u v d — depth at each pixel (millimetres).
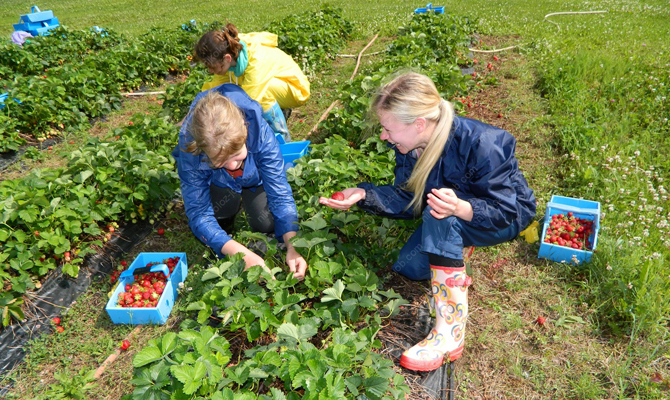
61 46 9195
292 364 1970
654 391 2305
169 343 2078
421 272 2924
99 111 6664
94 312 3170
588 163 4277
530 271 3201
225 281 2531
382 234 3164
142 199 3789
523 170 4551
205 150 2289
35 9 11477
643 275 2758
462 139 2244
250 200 3371
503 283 3127
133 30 15031
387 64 6449
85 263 3580
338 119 5137
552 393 2395
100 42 10500
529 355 2609
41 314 3174
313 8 16719
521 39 10070
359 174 4188
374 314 2777
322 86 7324
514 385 2447
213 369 1941
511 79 7250
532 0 16672
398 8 15547
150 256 3383
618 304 2789
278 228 3041
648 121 5207
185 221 4129
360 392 2012
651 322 2623
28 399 2596
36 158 5492
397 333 2746
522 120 5629
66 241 3406
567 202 3680
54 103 6113
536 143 5027
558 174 4422
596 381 2426
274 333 2662
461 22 10250
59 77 6816
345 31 10922
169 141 4777
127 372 2684
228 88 3156
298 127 5824
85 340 2959
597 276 3016
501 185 2262
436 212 2213
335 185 3742
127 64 7703
